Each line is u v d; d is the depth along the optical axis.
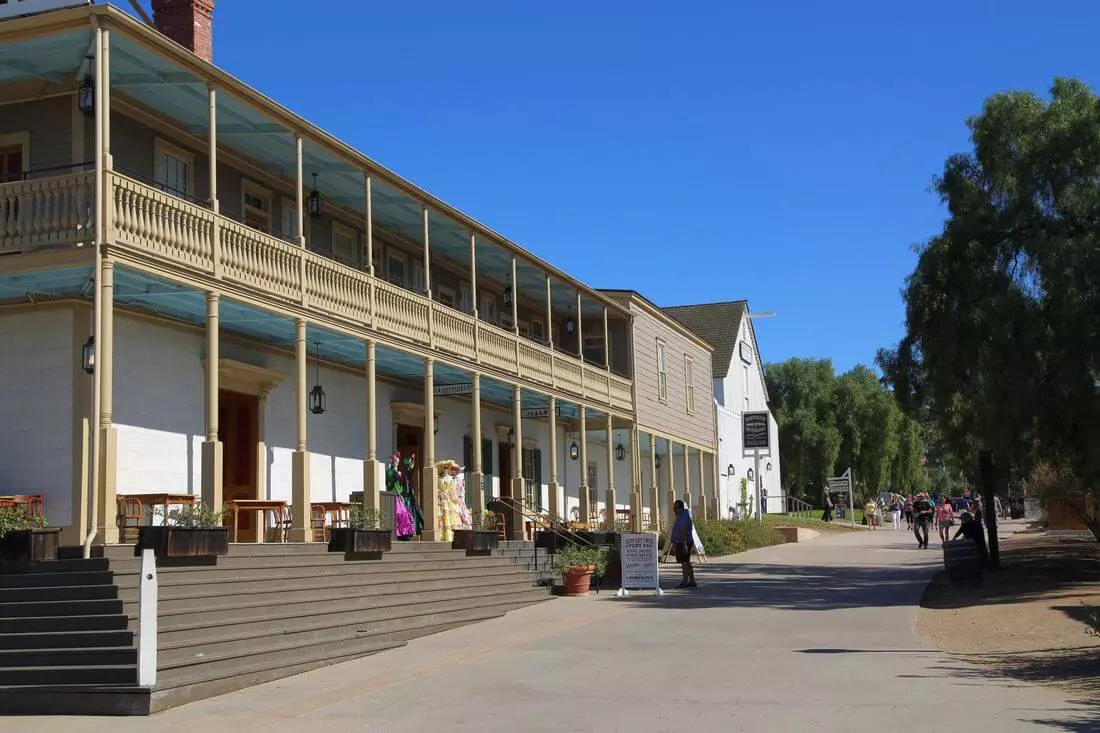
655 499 36.50
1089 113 22.03
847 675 11.50
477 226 25.09
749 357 57.94
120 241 14.35
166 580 12.77
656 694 10.71
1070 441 21.59
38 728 9.70
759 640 14.51
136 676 10.50
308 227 22.45
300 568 15.41
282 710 10.38
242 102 17.38
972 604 18.28
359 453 23.92
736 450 52.16
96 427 13.58
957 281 22.08
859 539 44.09
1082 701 9.68
